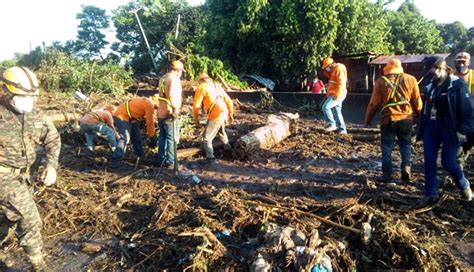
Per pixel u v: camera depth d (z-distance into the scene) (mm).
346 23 17953
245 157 6598
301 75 19047
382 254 3496
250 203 4406
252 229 3918
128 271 3424
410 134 5070
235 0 18875
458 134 4215
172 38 29969
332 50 18016
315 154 6910
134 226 4188
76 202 4719
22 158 3115
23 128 3088
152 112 6043
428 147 4398
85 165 6258
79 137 7676
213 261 3387
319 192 4926
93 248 3777
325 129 8375
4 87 2990
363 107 10477
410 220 4098
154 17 35438
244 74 19172
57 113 9188
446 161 4273
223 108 6273
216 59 18594
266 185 5285
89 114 6695
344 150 7184
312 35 17234
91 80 13477
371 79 18406
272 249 3342
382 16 20406
